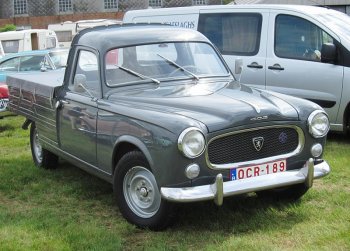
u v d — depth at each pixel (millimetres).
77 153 6156
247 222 5215
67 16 36062
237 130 4789
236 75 6566
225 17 9320
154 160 4777
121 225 5234
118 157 5438
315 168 5262
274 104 5199
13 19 36812
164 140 4660
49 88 6629
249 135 4906
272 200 5824
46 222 5348
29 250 4668
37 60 13586
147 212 5121
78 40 6379
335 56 8203
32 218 5496
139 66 5910
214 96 5352
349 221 5125
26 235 5008
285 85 8664
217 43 9352
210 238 4879
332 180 6457
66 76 6449
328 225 5043
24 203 6137
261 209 5551
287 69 8609
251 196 5965
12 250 4676
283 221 5223
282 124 5027
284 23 8750
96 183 6738
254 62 8922
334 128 8430
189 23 9688
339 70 8180
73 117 6078
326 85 8297
